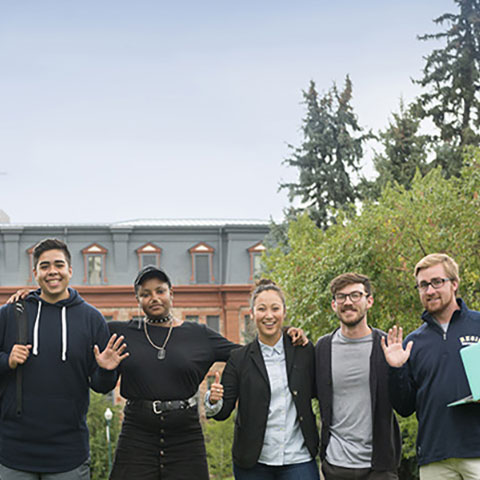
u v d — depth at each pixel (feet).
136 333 17.56
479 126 79.25
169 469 16.83
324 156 97.14
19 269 117.08
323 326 44.21
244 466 16.74
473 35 80.94
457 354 15.44
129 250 120.78
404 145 78.48
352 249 42.34
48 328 16.37
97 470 71.41
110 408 76.95
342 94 97.19
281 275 48.19
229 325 116.98
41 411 15.89
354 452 16.42
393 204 43.57
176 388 17.07
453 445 15.08
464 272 38.22
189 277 120.47
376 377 16.53
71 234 119.75
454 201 40.73
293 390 16.92
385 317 40.86
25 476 15.89
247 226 121.49
